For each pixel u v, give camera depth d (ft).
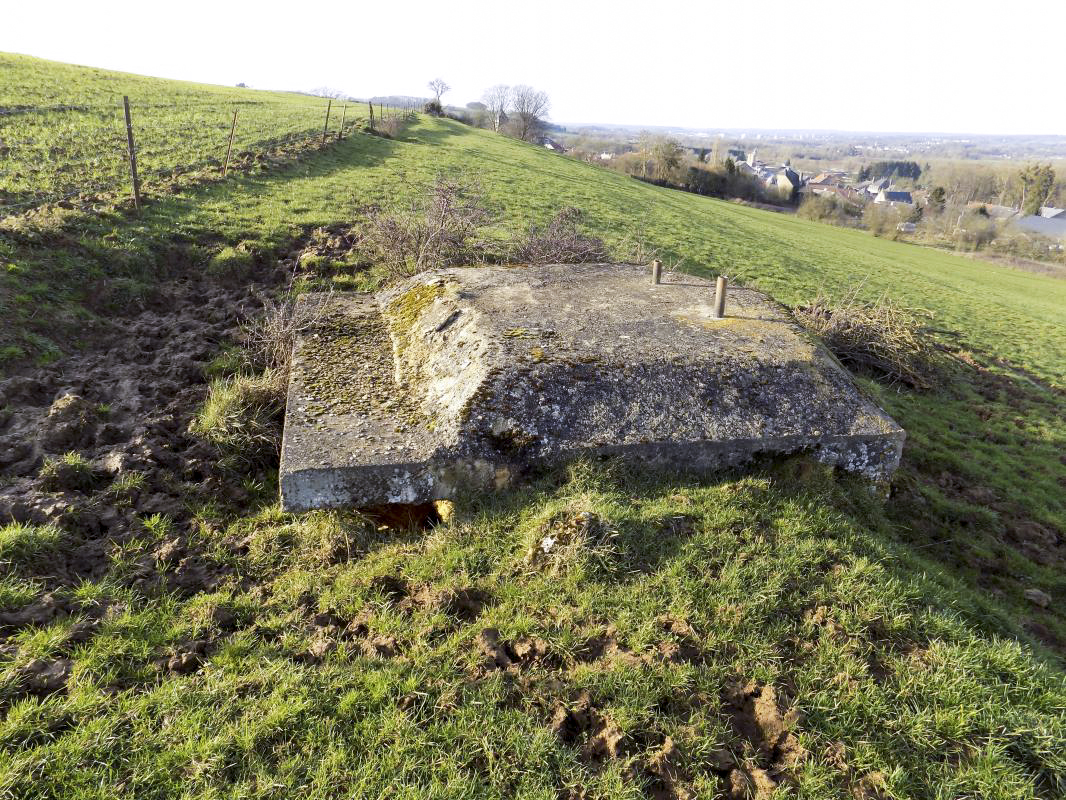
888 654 12.85
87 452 17.89
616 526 14.79
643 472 17.29
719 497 16.58
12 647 11.85
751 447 17.87
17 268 26.35
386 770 10.14
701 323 22.38
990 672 12.57
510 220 55.01
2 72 72.18
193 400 21.22
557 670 12.10
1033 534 22.74
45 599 12.91
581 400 17.92
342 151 71.67
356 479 15.78
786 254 75.10
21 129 49.19
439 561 14.55
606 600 13.47
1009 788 10.46
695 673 12.00
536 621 12.98
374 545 15.47
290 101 124.06
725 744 11.03
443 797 9.76
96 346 25.29
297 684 11.50
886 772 10.57
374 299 27.66
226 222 38.09
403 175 63.67
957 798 10.32
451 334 21.15
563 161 128.98
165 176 44.45
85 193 36.81
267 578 14.70
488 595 13.80
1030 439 31.01
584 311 22.77
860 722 11.44
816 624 13.33
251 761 10.17
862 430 18.51
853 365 35.04
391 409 18.34
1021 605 18.94
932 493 23.63
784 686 12.03
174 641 12.60
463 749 10.57
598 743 10.91
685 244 64.54
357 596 13.70
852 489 18.49
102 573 14.21
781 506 16.69
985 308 67.72
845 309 36.86
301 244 38.40
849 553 15.31
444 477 16.30
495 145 119.55
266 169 52.60
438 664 12.06
